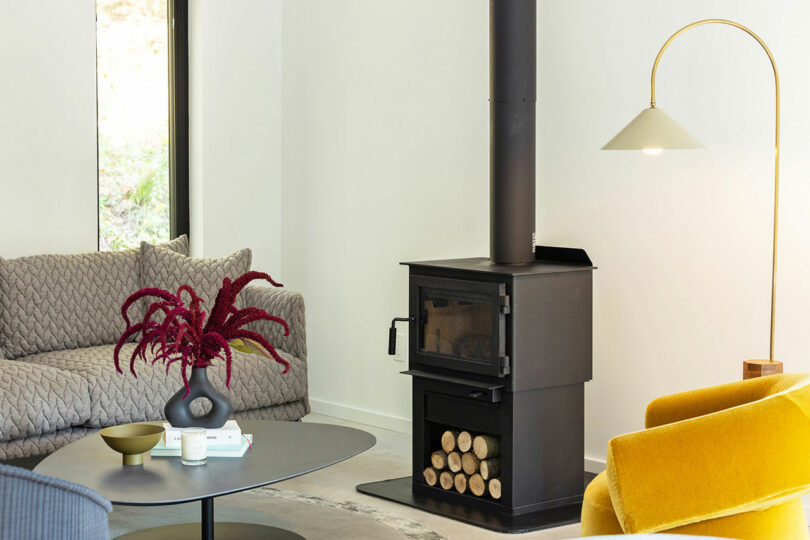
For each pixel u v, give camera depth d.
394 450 4.66
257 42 5.57
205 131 5.37
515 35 3.88
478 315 3.75
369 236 5.18
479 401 3.78
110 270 4.68
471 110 4.66
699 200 3.89
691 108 3.90
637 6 4.05
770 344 3.51
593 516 2.53
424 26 4.86
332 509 3.75
